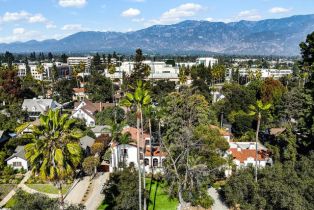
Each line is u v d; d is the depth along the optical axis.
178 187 44.53
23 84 134.12
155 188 51.91
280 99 80.00
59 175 29.95
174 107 59.19
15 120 82.25
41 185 52.78
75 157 30.80
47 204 31.86
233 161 56.81
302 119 55.09
